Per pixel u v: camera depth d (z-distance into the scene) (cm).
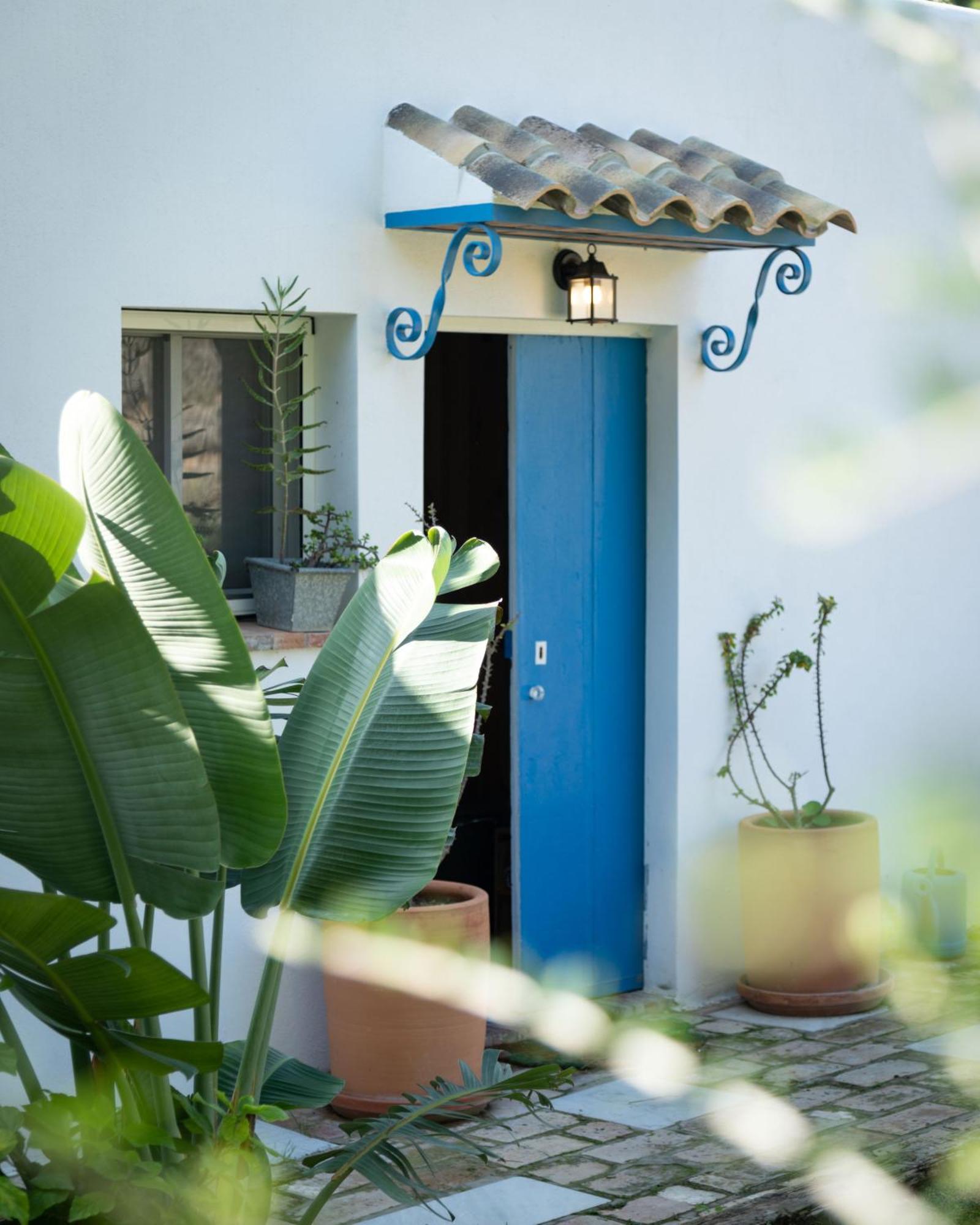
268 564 578
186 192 541
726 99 709
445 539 350
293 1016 583
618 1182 498
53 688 290
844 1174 495
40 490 253
